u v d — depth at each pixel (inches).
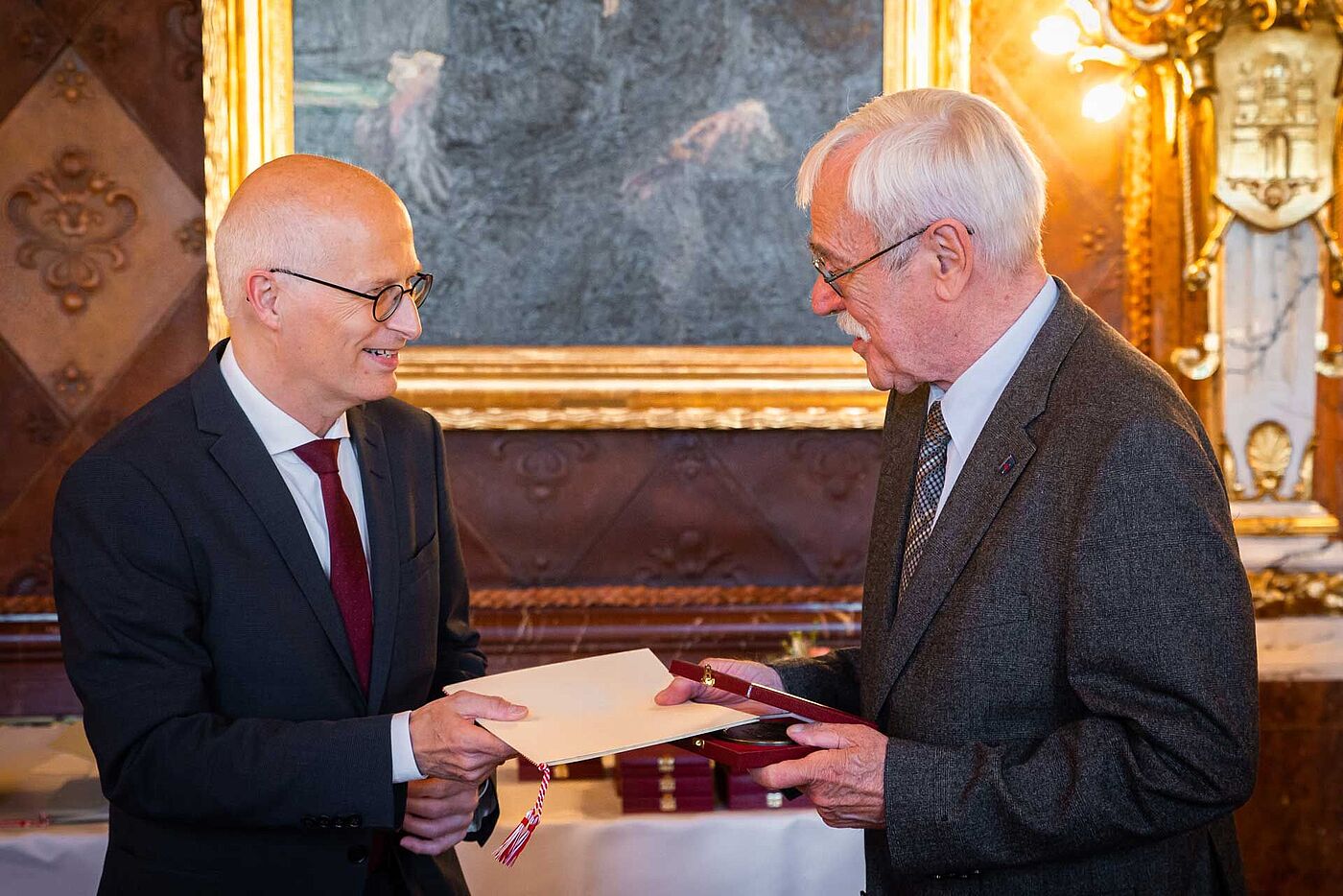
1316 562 110.0
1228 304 108.4
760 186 105.7
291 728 57.4
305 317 60.3
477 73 102.8
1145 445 49.6
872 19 104.9
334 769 56.1
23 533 102.1
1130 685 49.2
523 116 103.5
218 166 99.2
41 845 78.0
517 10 102.7
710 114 104.7
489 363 104.3
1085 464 51.1
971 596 53.0
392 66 102.0
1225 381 108.8
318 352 61.1
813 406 106.1
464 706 56.7
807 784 52.3
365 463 66.9
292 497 61.8
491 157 103.5
